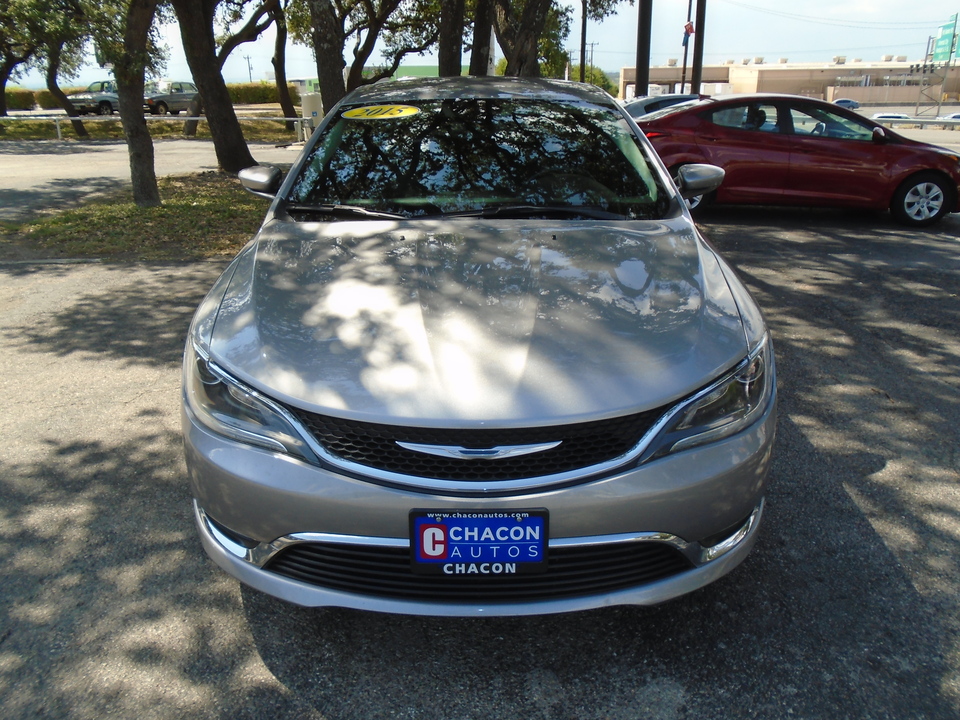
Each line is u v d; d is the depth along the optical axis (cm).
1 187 1114
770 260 656
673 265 254
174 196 997
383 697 202
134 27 823
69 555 260
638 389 194
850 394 385
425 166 324
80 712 196
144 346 458
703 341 212
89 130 2369
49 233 762
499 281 237
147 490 301
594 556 195
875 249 701
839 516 280
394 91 376
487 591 195
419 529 188
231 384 204
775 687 203
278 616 231
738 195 837
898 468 313
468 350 202
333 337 210
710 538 204
